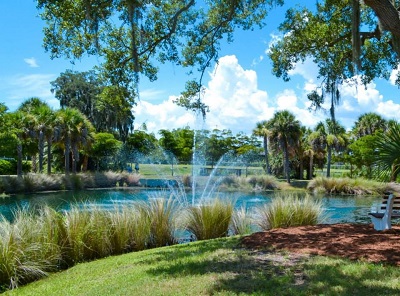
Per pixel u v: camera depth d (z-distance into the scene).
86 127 32.25
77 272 6.45
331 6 9.94
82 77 48.62
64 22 7.73
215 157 51.84
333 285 4.36
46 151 39.47
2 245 6.33
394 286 4.26
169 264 5.92
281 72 11.20
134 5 6.59
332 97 10.18
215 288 4.47
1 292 5.91
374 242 6.43
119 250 8.23
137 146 47.28
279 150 37.53
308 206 10.23
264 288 4.39
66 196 24.02
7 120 24.56
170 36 9.13
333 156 42.34
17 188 24.86
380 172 7.12
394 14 5.26
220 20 9.81
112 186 31.48
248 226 10.07
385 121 40.53
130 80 9.19
